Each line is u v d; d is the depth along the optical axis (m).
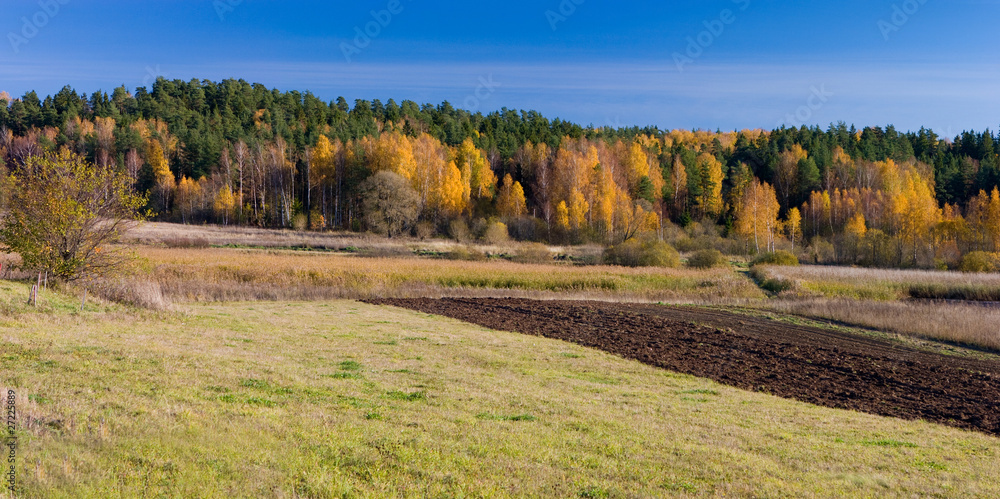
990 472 7.99
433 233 76.94
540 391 11.49
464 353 15.62
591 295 34.69
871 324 25.27
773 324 25.03
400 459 6.72
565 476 6.68
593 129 155.50
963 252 62.88
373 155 91.25
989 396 13.73
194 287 28.73
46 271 19.31
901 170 99.12
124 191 21.78
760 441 8.84
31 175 19.69
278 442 6.91
